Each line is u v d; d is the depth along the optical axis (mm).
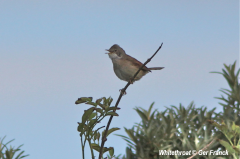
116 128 5078
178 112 6816
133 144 6246
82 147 4836
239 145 4910
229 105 6844
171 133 6191
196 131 6367
